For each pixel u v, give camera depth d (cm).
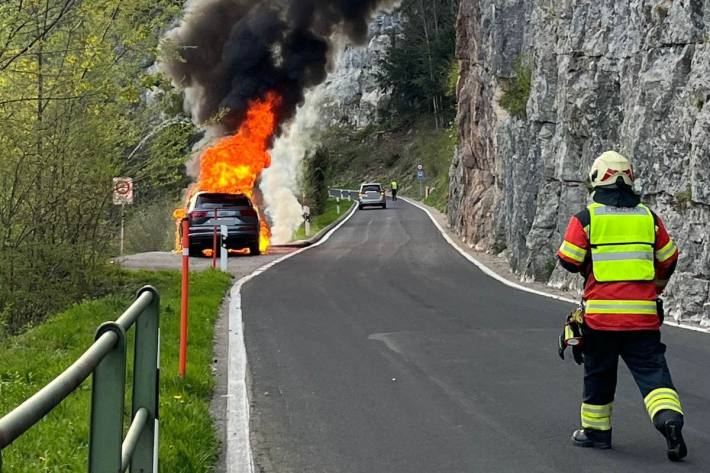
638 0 1544
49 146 1503
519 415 698
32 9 1355
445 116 9019
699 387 781
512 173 2188
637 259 576
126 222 1788
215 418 703
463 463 574
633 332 573
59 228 1566
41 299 1502
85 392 728
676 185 1360
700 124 1268
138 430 356
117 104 1588
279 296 1574
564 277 1689
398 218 4781
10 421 193
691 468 551
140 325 411
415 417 699
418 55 9169
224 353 1004
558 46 1864
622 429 653
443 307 1384
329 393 789
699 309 1255
